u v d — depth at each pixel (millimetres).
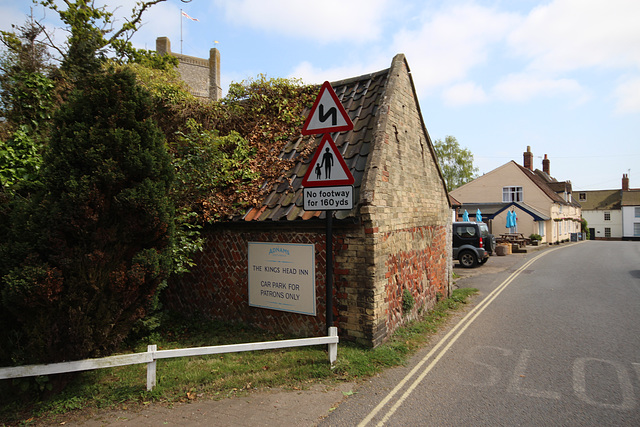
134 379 4641
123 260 4234
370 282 5539
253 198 6824
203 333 6617
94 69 6914
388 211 6188
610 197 63156
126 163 4109
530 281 12891
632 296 10016
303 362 5105
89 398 4129
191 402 4117
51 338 3807
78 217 3824
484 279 13625
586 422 3793
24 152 5148
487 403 4184
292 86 9055
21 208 3932
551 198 37438
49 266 3734
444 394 4398
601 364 5367
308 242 6043
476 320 7895
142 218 4168
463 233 17375
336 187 4914
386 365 5152
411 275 7309
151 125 4457
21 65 6184
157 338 6336
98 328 3996
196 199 6770
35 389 4043
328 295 5031
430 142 8805
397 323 6531
